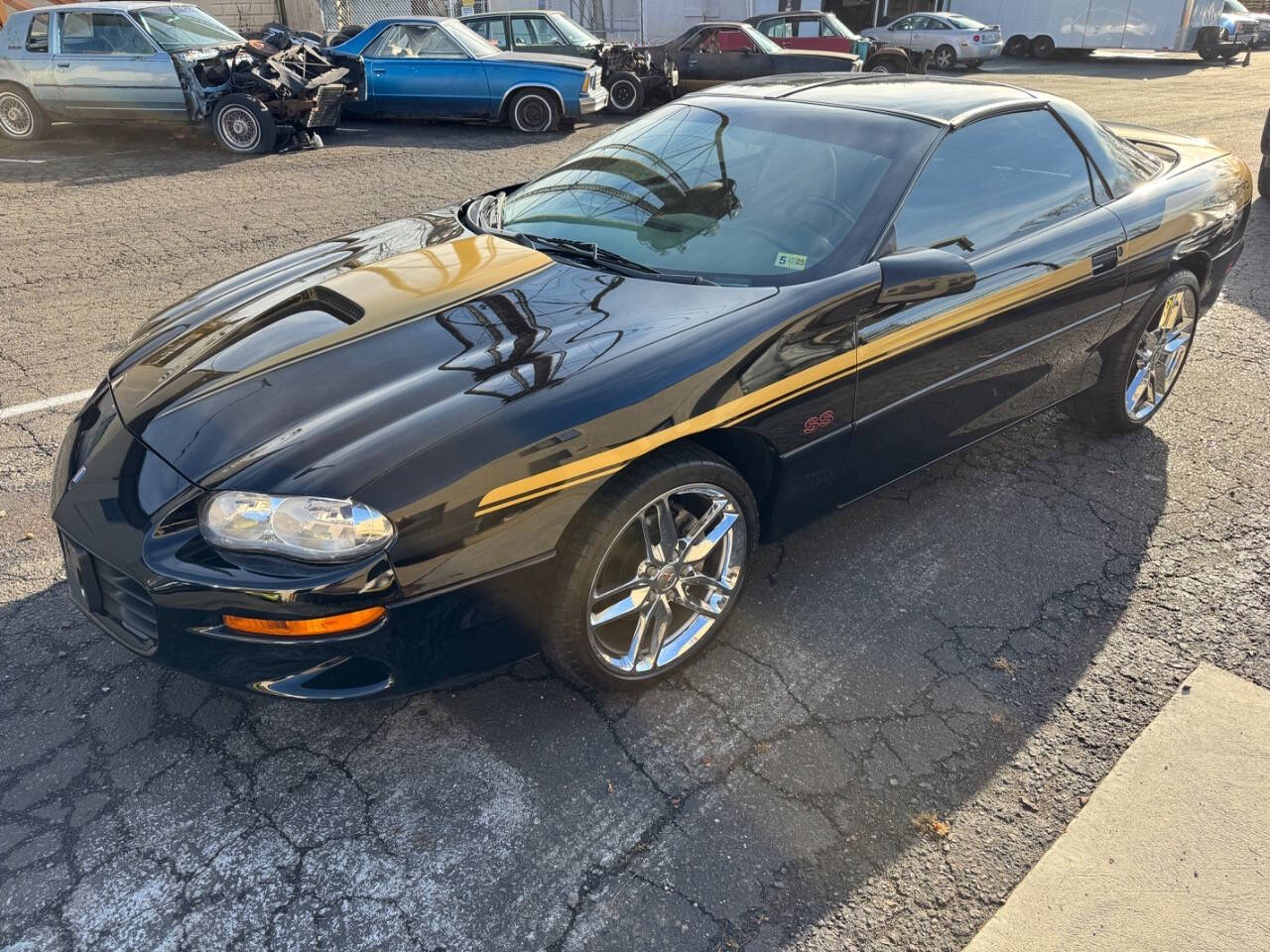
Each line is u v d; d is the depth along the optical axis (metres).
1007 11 24.92
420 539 1.98
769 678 2.60
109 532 2.09
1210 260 3.90
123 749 2.31
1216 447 3.89
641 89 13.03
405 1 17.81
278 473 1.99
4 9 11.42
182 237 6.56
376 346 2.37
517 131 11.40
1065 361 3.43
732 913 1.95
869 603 2.92
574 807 2.19
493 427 2.08
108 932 1.88
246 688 2.08
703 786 2.26
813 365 2.52
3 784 2.20
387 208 7.37
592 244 2.88
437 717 2.44
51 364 4.45
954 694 2.56
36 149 9.53
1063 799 2.24
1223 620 2.86
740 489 2.50
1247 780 2.28
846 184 2.85
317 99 9.68
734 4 22.16
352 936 1.89
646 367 2.27
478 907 1.95
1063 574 3.07
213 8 15.75
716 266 2.71
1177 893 2.00
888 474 2.99
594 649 2.35
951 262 2.59
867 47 16.41
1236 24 22.61
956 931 1.93
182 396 2.30
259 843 2.08
